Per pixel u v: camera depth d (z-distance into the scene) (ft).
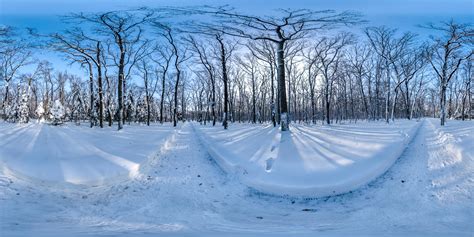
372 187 30.48
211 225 20.57
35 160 36.52
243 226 20.67
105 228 18.72
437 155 39.19
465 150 36.50
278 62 60.03
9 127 80.53
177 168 39.58
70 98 201.57
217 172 38.29
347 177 33.32
